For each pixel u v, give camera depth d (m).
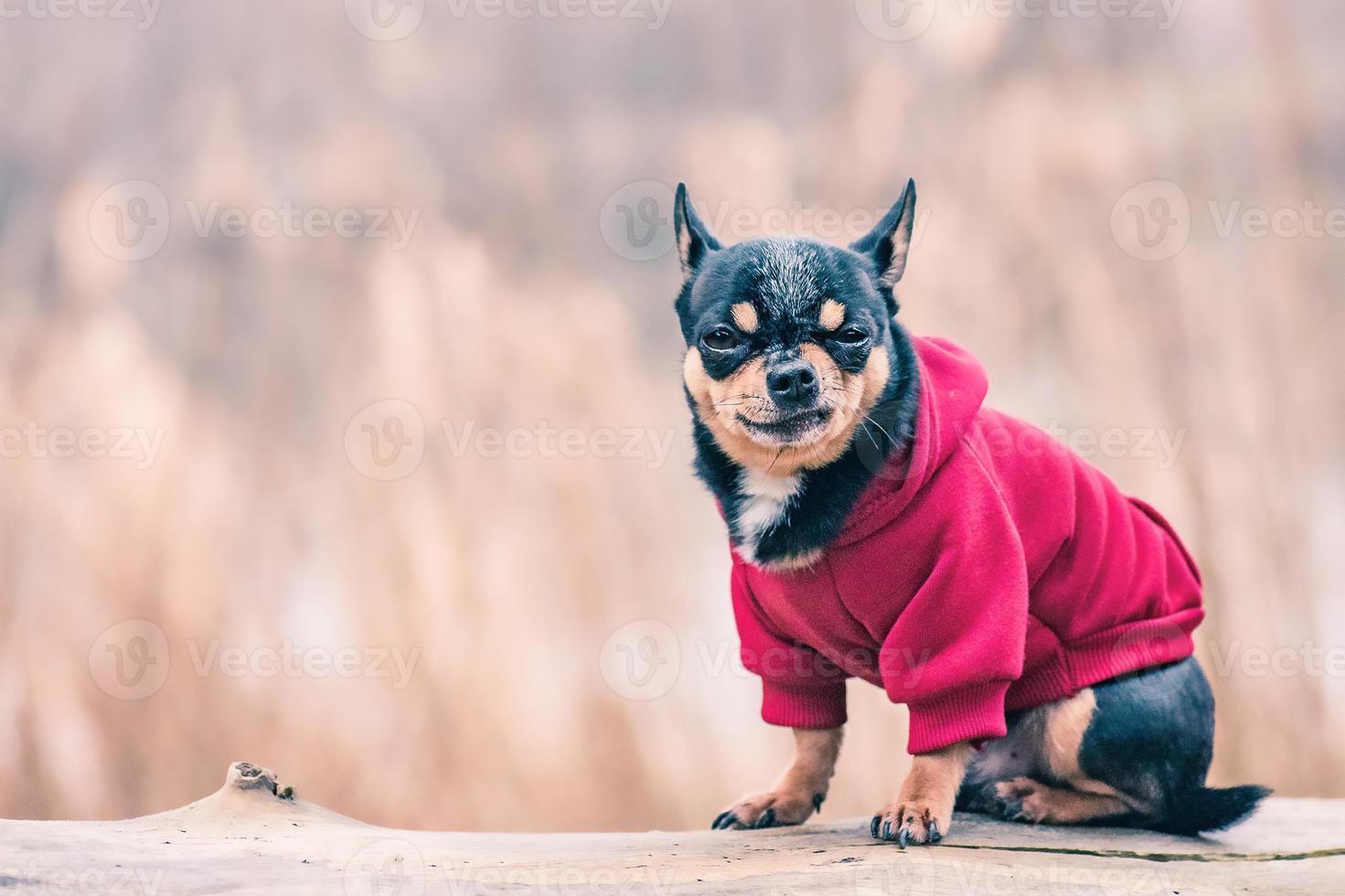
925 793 3.99
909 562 3.87
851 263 4.21
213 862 3.29
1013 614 3.83
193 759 8.34
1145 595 4.30
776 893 3.19
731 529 4.18
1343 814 4.82
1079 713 4.22
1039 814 4.34
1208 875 3.61
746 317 4.08
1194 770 4.30
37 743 8.38
